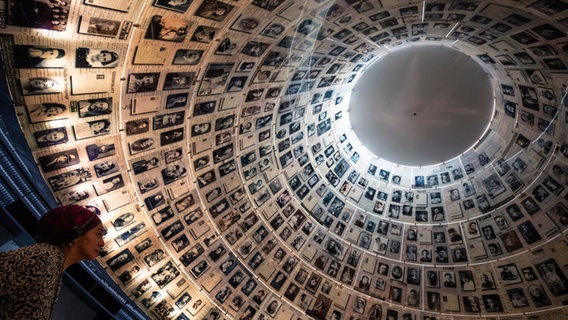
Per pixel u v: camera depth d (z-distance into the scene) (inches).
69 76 328.2
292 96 645.3
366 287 826.2
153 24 335.3
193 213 593.3
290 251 784.3
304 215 808.9
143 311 537.0
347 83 768.3
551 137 666.8
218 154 588.4
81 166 406.9
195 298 624.1
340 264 832.3
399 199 874.8
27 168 327.6
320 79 661.3
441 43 672.4
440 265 819.4
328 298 800.3
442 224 837.8
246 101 558.9
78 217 122.7
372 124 854.5
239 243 692.1
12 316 93.3
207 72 444.1
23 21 269.3
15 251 103.3
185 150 523.2
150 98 414.9
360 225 863.1
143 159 471.2
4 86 290.4
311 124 762.2
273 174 725.9
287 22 428.8
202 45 396.8
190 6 336.2
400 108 816.3
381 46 639.8
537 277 721.6
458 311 782.5
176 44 372.8
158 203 530.6
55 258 109.4
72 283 399.2
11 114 306.2
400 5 451.8
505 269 759.1
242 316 686.5
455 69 732.0
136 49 349.4
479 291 775.7
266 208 732.7
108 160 430.6
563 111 615.2
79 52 315.9
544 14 424.2
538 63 567.8
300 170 784.3
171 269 585.6
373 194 877.8
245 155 644.7
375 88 799.7
